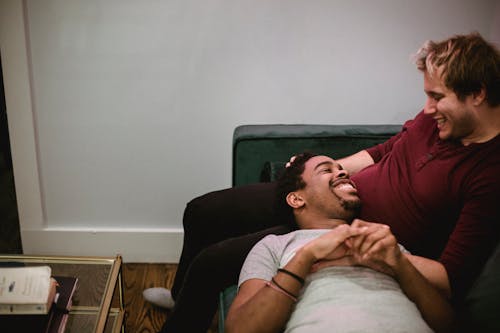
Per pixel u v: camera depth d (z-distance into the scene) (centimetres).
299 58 199
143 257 222
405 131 150
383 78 205
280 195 143
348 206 132
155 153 209
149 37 191
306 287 112
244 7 190
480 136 121
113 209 218
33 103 198
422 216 132
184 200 219
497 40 195
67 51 192
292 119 209
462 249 118
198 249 161
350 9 193
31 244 218
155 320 188
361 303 105
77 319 128
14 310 113
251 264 120
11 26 185
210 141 210
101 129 204
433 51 120
